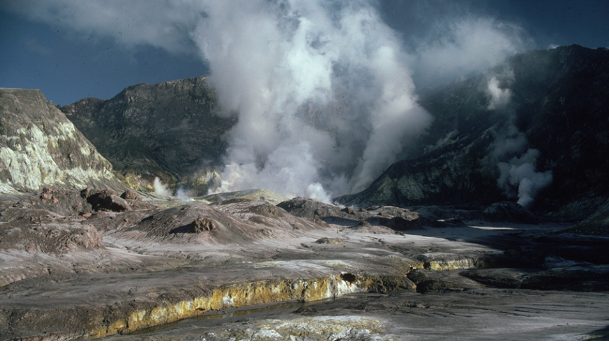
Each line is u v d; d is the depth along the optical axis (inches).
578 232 5861.2
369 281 2805.1
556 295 2364.7
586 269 3056.1
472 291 2551.7
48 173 5915.4
